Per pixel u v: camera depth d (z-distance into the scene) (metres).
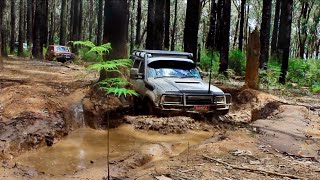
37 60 28.73
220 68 21.22
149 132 9.06
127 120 9.61
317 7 40.72
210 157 6.37
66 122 9.05
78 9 43.44
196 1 15.87
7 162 6.32
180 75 10.70
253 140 7.69
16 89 10.70
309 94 16.61
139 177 5.36
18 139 7.26
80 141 8.25
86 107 9.98
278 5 30.45
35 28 32.16
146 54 10.93
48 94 10.71
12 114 8.27
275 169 5.86
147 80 10.29
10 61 24.88
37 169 6.23
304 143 7.66
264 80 18.16
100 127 9.49
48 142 7.77
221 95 9.84
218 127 9.50
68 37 53.78
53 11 50.97
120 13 11.45
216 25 29.75
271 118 10.38
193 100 9.56
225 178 5.36
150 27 21.02
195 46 16.02
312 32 41.28
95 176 5.64
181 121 9.35
